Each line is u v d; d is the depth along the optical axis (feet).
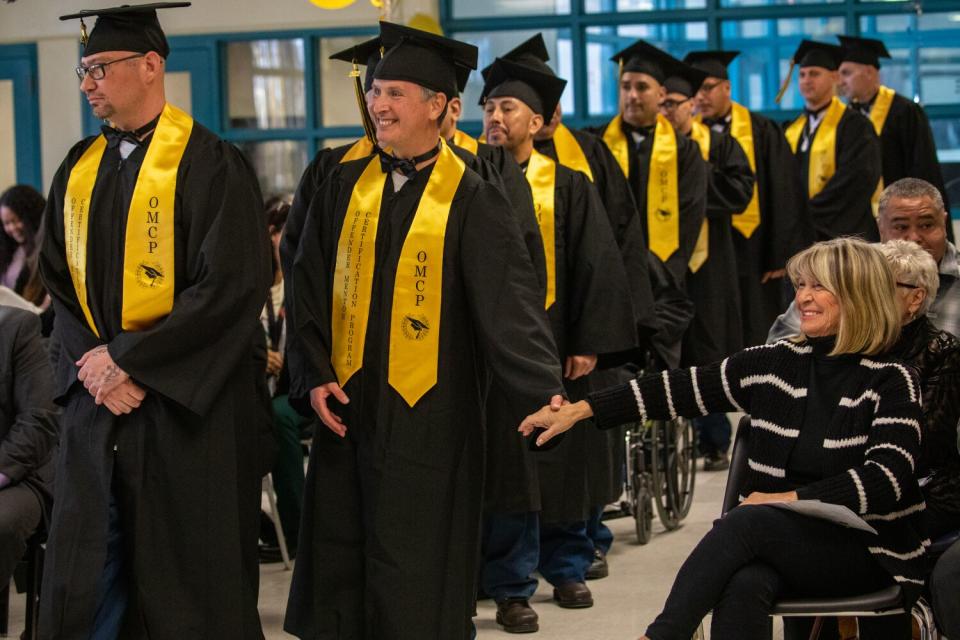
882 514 13.43
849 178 32.86
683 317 25.36
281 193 42.24
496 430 18.63
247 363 15.67
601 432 20.98
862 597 13.26
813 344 13.97
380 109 15.15
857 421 13.55
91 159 15.60
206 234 15.20
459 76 16.11
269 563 23.88
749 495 14.02
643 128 26.27
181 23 41.75
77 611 14.94
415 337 15.11
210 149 15.51
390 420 15.08
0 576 16.72
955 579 13.30
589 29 41.57
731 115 31.91
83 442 15.15
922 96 41.42
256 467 15.88
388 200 15.44
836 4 41.24
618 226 22.02
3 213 22.59
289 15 41.37
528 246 17.78
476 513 15.47
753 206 31.55
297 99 41.88
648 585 21.21
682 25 41.75
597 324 19.44
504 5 41.65
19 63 41.86
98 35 15.20
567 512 19.94
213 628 15.28
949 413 14.88
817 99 33.58
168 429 15.07
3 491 17.12
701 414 14.38
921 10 41.06
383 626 14.98
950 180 41.50
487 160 17.19
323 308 15.64
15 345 17.61
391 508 14.98
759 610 13.00
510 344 14.84
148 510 15.11
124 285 15.14
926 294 15.05
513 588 18.95
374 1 19.15
